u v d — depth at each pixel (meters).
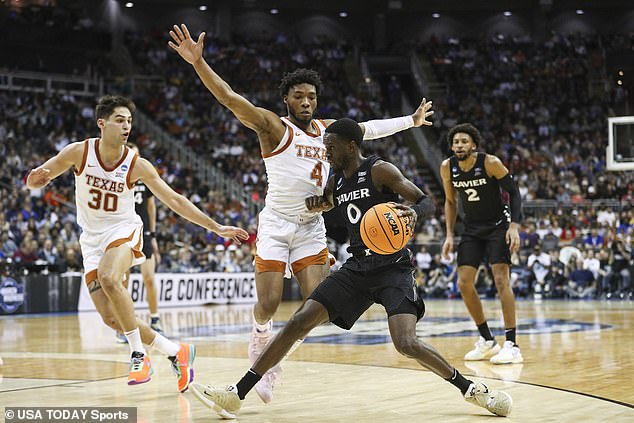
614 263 17.36
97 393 4.72
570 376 5.25
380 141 24.83
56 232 15.48
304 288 4.49
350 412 4.07
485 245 6.43
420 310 3.98
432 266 19.03
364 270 3.93
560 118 27.27
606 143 25.78
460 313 12.57
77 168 4.82
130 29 29.09
